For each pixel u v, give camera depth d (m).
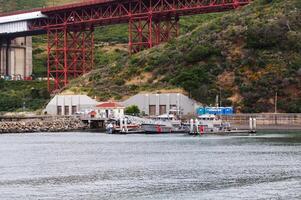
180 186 134.38
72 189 131.88
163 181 140.50
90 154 194.38
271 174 149.12
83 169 160.00
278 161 172.00
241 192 127.50
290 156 183.00
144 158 182.00
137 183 138.25
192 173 151.62
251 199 121.06
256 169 157.25
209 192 127.69
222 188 131.75
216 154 190.38
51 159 181.62
